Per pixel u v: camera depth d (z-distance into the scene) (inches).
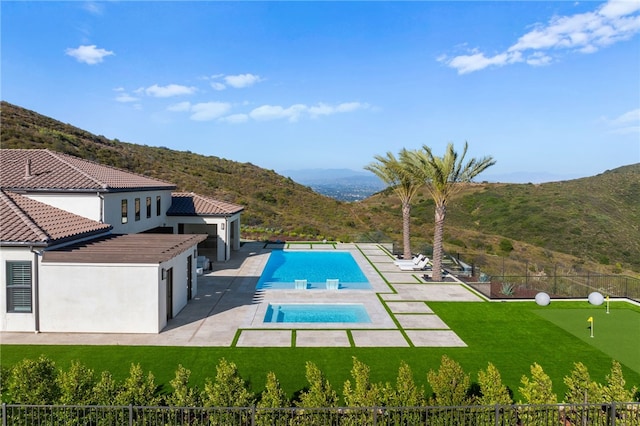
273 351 470.3
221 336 514.6
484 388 318.0
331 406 302.0
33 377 301.9
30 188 726.5
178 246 599.8
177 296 605.3
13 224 542.6
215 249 1197.7
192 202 1106.1
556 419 313.4
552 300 707.4
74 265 517.3
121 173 992.9
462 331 550.0
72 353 457.1
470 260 1197.7
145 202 934.4
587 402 316.2
